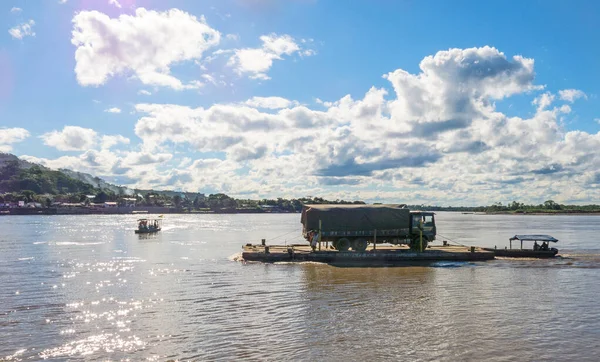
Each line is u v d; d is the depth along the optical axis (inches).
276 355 729.0
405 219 1798.7
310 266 1648.6
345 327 870.4
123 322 907.4
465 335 825.5
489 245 2689.5
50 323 903.1
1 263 1800.0
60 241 3026.6
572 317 942.4
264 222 7721.5
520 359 718.5
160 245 2682.1
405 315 953.5
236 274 1475.1
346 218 1774.1
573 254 2014.0
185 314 965.2
